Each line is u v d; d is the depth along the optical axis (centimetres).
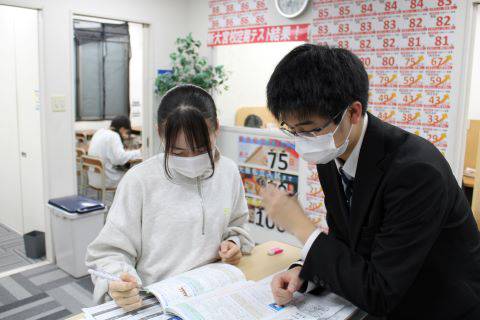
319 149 91
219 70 390
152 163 130
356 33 302
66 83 322
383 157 89
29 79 336
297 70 83
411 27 277
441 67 269
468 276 92
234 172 147
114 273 113
